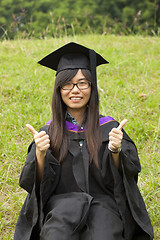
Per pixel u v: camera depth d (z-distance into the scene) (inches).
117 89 213.0
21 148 160.6
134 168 94.7
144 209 99.1
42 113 188.1
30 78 226.7
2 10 618.5
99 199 96.6
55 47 285.0
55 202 92.4
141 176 145.1
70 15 576.4
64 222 85.0
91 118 100.9
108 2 630.5
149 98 202.5
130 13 606.5
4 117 183.9
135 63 256.1
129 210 97.0
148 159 155.2
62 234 82.7
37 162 92.7
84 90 99.5
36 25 484.1
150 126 176.9
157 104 197.0
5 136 167.0
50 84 220.5
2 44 295.0
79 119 103.0
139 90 211.6
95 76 100.3
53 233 82.7
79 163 97.7
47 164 93.2
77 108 101.3
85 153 98.2
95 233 84.7
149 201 131.0
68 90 99.5
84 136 100.3
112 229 86.3
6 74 234.8
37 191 94.9
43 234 84.7
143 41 323.0
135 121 178.1
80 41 304.8
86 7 616.1
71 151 98.3
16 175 145.9
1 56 265.1
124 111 192.1
